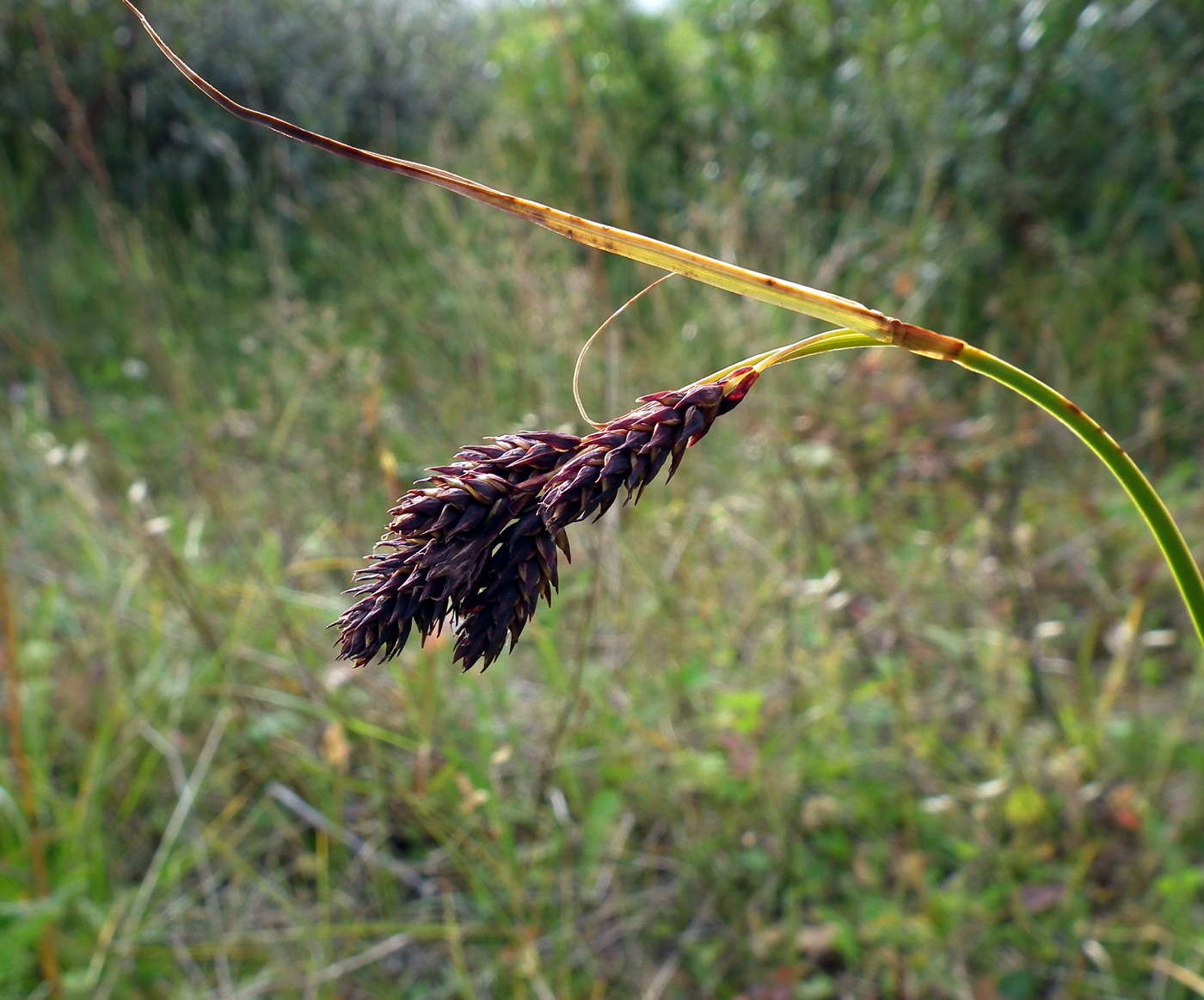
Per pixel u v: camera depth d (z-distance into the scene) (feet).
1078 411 0.29
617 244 0.29
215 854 0.72
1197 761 0.70
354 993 0.64
